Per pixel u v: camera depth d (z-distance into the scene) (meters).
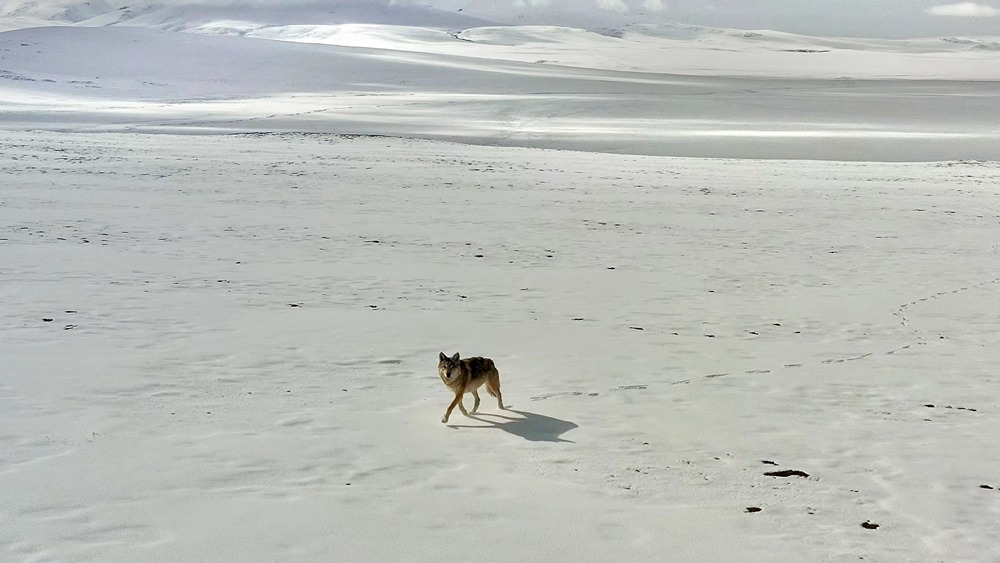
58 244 18.69
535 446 8.04
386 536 6.04
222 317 12.91
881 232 25.64
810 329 13.70
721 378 10.70
